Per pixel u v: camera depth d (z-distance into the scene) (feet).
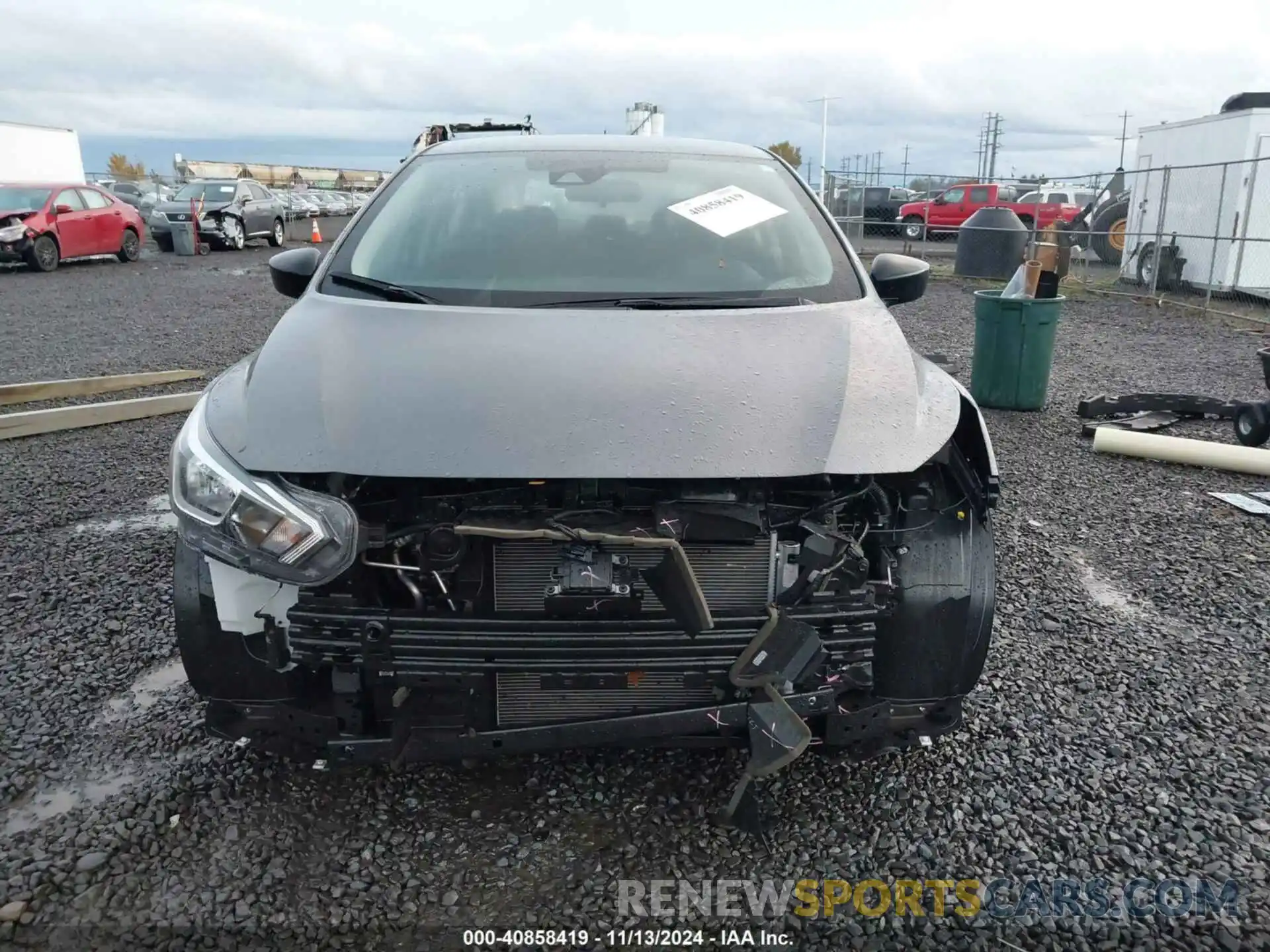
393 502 7.93
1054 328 24.62
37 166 93.91
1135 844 8.79
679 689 8.27
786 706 7.79
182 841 8.65
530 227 11.34
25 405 24.70
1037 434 22.91
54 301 45.42
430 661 7.68
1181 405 23.66
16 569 14.29
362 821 8.95
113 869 8.29
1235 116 45.60
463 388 8.27
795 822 9.04
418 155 13.26
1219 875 8.41
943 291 53.83
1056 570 14.78
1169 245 51.13
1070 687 11.40
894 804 9.30
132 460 19.83
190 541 7.87
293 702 8.64
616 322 9.46
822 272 11.03
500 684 8.28
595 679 8.14
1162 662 11.97
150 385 26.99
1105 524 16.81
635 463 7.66
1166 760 10.01
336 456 7.73
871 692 8.82
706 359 8.82
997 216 59.82
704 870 8.45
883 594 8.46
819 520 8.23
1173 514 17.33
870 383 8.78
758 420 8.10
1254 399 26.66
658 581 7.58
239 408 8.48
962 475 9.24
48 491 17.83
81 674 11.38
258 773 9.59
